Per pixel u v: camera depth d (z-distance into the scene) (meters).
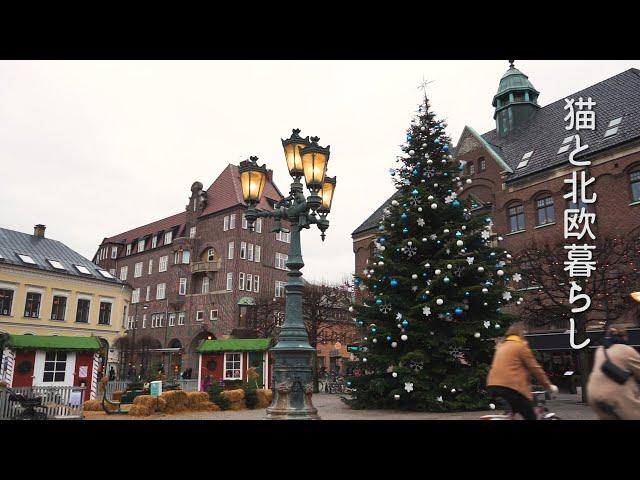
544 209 28.45
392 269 16.70
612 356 6.03
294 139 10.41
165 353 57.47
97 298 44.66
